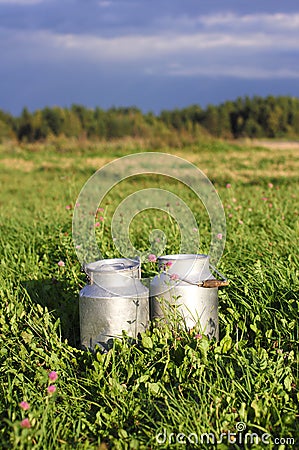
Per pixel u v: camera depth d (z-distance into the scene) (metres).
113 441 3.38
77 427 3.47
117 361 3.80
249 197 8.55
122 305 3.83
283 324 4.08
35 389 3.68
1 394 3.69
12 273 5.00
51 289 4.70
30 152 23.19
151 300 4.05
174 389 3.62
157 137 23.81
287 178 12.29
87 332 3.90
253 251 5.28
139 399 3.59
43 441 3.35
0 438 3.40
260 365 3.70
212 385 3.58
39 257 5.51
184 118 39.12
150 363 3.79
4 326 4.19
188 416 3.44
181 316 3.93
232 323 4.20
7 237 6.18
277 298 4.36
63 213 7.41
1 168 17.94
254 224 6.44
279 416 3.46
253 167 15.45
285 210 6.93
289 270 4.61
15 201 10.42
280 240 5.61
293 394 3.63
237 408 3.51
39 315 4.42
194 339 3.84
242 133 38.56
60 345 3.93
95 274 3.87
